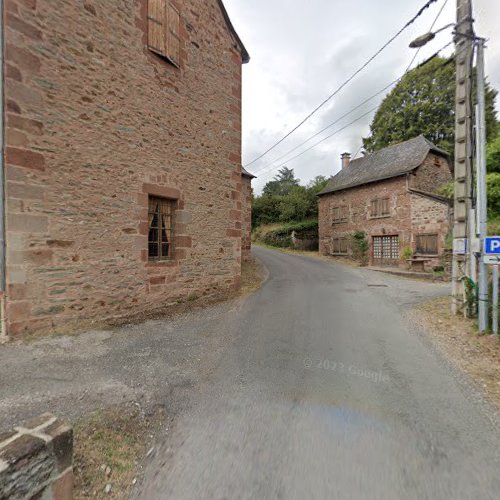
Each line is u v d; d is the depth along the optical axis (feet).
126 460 6.61
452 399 9.23
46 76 14.57
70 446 5.28
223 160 25.30
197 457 6.72
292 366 11.60
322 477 6.12
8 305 13.34
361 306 21.81
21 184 13.73
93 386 9.53
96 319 16.53
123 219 17.95
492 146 31.04
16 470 4.35
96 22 16.60
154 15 19.69
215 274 24.61
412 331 16.02
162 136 20.27
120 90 17.76
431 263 47.55
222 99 25.26
